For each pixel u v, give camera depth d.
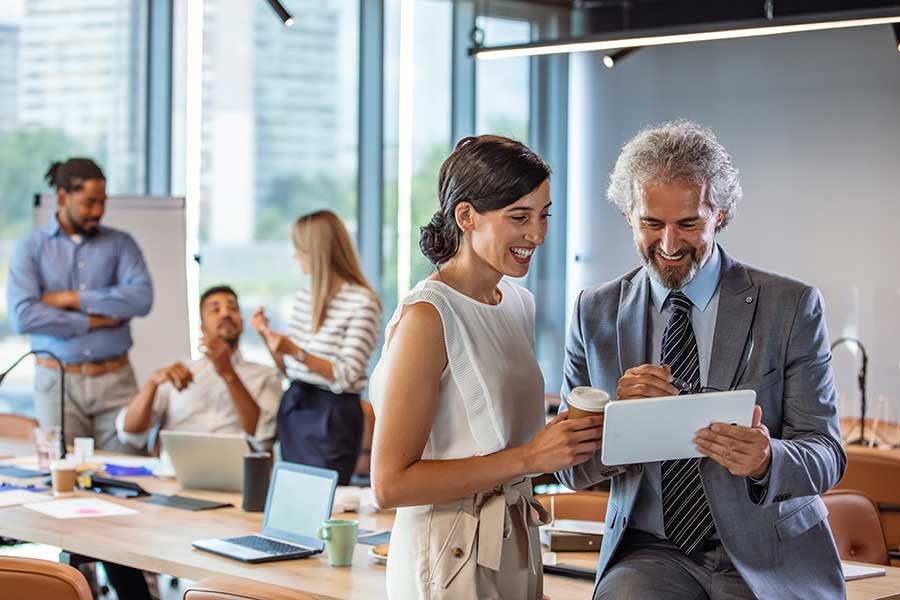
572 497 3.17
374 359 6.71
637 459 2.04
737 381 2.17
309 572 2.66
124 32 6.13
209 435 3.60
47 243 5.19
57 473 3.61
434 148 6.77
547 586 2.55
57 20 6.00
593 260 7.13
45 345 5.12
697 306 2.23
